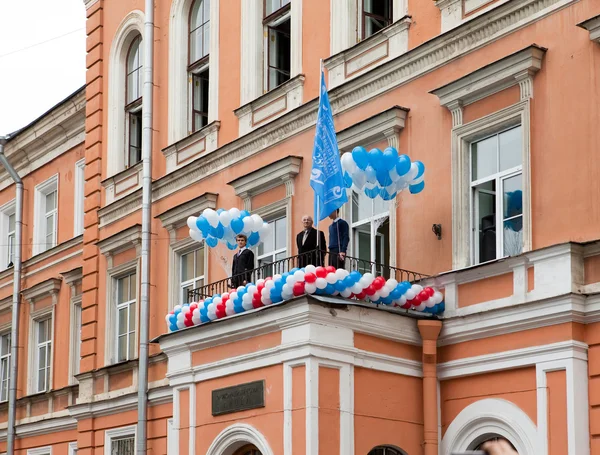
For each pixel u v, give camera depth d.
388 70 18.28
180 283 23.31
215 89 22.98
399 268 17.30
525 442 15.11
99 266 25.92
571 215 15.05
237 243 18.44
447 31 17.17
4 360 32.38
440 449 16.42
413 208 17.56
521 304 15.20
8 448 29.08
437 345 16.59
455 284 16.44
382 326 16.19
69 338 28.47
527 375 15.28
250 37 22.08
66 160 30.38
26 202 32.25
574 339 14.64
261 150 21.14
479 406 15.89
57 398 28.31
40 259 30.70
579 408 14.52
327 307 15.66
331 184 16.28
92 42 27.45
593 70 15.00
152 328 23.69
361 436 15.77
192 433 17.67
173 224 23.39
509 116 16.06
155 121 24.66
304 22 20.61
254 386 16.48
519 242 15.98
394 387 16.28
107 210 25.81
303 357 15.53
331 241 17.02
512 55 15.88
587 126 14.99
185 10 24.52
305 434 15.33
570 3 15.41
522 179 15.83
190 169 23.06
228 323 17.02
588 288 14.70
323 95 16.70
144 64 24.16
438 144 17.25
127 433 23.70
